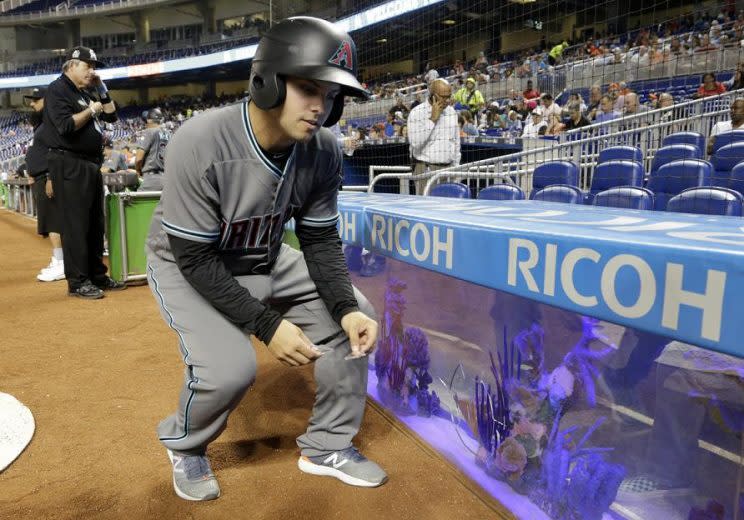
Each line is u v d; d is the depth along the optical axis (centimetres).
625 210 201
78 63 397
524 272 136
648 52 928
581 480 152
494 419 182
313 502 168
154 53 3406
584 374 167
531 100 1116
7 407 225
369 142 895
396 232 192
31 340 319
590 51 1136
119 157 848
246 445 203
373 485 174
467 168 562
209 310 163
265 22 3022
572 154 657
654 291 105
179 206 149
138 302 412
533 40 1712
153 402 237
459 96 1158
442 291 262
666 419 150
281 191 162
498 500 167
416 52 1792
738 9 985
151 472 184
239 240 166
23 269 550
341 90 152
